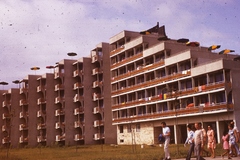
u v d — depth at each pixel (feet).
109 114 242.58
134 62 219.20
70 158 102.94
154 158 76.89
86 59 256.93
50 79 278.67
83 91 254.06
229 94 156.76
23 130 294.66
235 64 157.38
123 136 229.04
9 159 108.37
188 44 194.70
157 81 195.31
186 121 176.86
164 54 193.88
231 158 68.69
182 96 175.63
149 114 199.31
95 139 243.60
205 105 161.38
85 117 248.73
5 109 314.55
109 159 82.53
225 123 157.99
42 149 208.64
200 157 55.01
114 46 253.24
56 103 272.72
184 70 180.86
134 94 221.66
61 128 261.85
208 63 160.25
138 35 236.02
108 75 247.29
